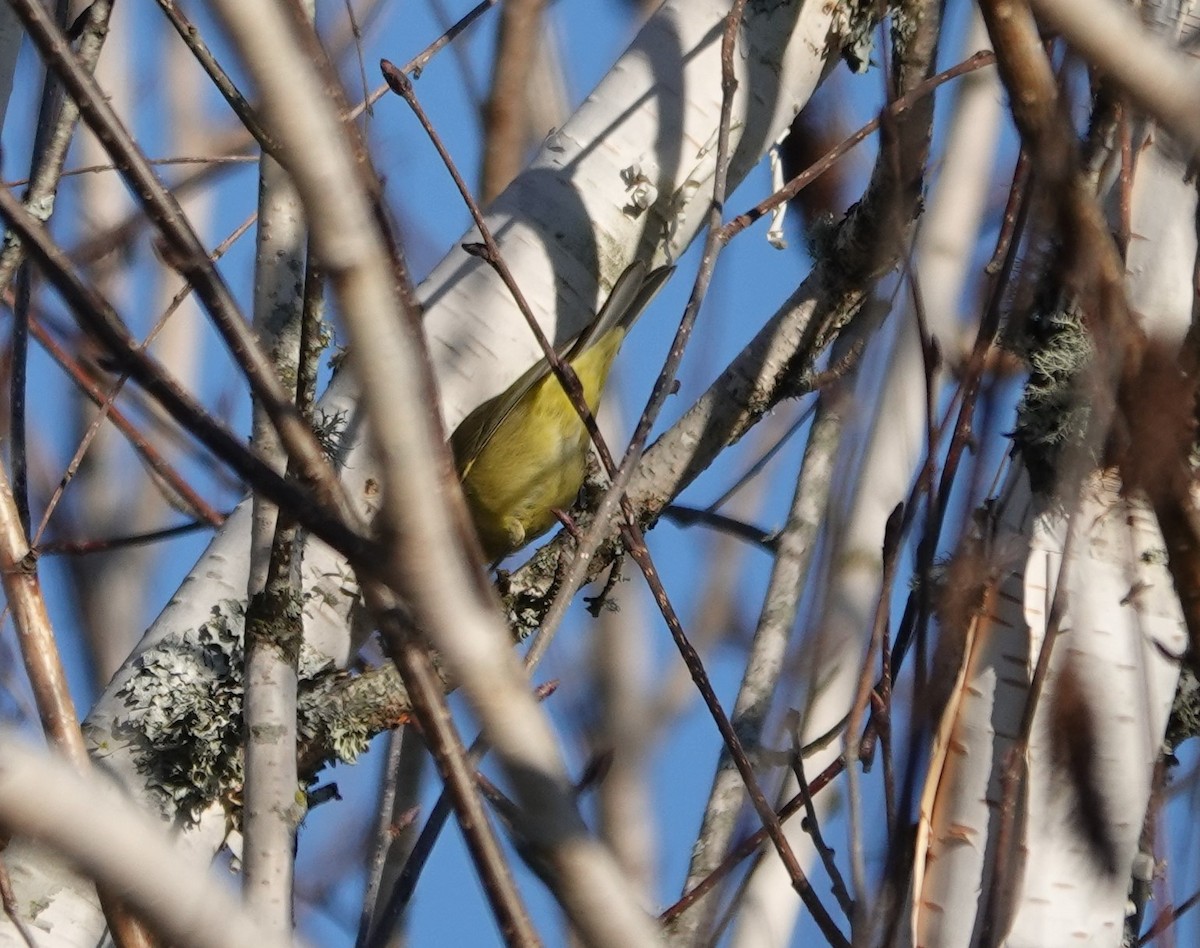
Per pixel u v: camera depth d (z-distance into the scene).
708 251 6.30
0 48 8.21
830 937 5.27
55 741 5.57
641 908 3.78
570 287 8.71
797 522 7.89
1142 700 5.94
